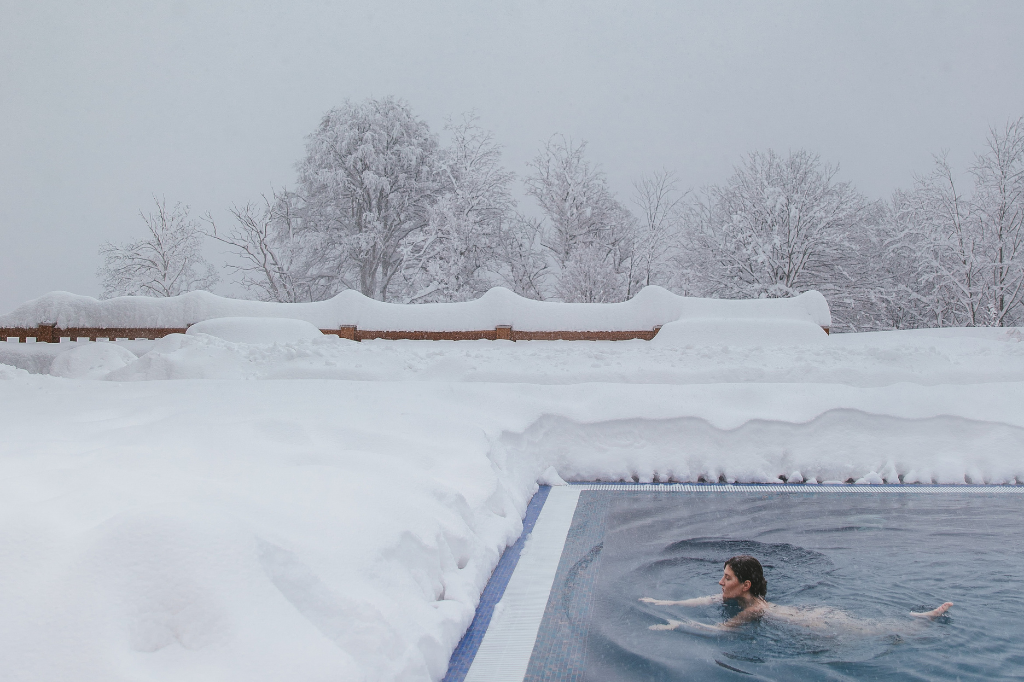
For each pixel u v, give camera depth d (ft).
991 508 25.98
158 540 11.75
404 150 126.21
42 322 64.23
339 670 10.24
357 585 13.32
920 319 102.78
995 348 46.47
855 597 18.22
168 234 119.96
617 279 110.63
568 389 34.94
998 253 93.30
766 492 28.78
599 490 29.60
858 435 31.68
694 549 21.97
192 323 62.80
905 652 15.10
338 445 24.77
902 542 22.39
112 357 48.57
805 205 99.30
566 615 17.22
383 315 62.03
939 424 31.71
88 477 17.13
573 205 118.01
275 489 17.24
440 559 17.21
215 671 10.07
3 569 11.33
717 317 58.80
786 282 99.35
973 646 15.29
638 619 16.99
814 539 22.77
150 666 10.15
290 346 46.44
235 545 12.00
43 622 10.37
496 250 121.08
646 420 32.32
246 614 10.97
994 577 19.36
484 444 26.53
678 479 31.04
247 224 116.16
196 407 30.12
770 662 14.69
